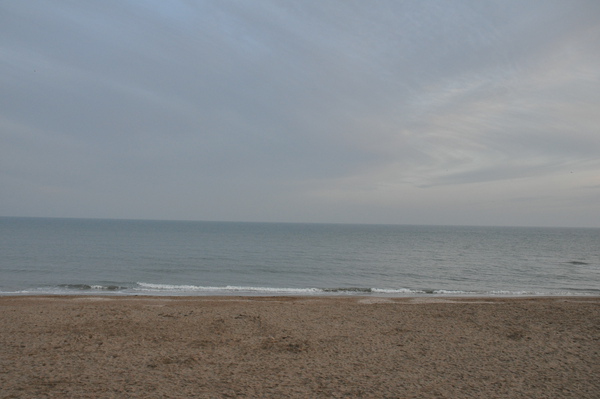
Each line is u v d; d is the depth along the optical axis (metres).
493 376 7.13
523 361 8.05
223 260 39.34
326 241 79.38
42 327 10.33
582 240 104.75
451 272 33.00
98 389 6.11
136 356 7.98
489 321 12.05
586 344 9.42
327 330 10.66
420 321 12.01
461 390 6.43
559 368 7.62
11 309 12.91
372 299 17.89
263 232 127.62
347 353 8.51
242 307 14.24
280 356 8.20
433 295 20.75
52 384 6.27
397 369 7.46
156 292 20.09
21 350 8.20
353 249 58.28
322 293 20.92
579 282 28.50
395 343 9.39
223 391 6.16
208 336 9.77
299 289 22.03
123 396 5.85
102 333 9.82
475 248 65.38
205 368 7.32
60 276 26.95
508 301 17.58
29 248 47.91
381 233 139.12
